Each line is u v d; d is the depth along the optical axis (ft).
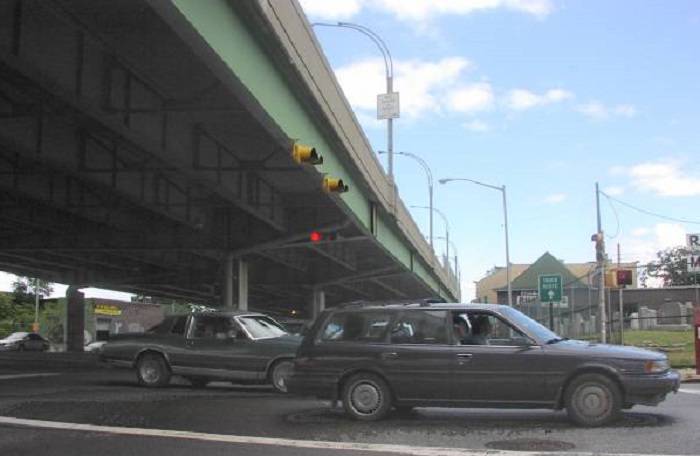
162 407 42.34
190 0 31.81
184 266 124.47
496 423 35.78
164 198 76.95
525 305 207.31
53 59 39.70
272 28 41.42
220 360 52.54
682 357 86.63
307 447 29.94
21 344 192.65
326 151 66.23
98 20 37.55
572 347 35.01
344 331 37.60
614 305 240.12
